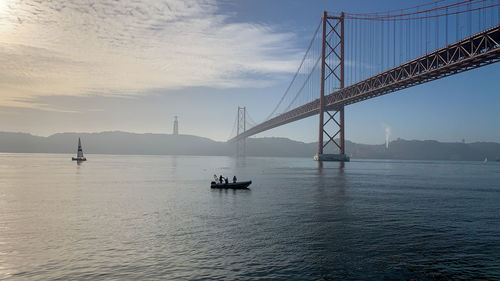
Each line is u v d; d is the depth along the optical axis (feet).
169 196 113.29
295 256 49.60
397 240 58.08
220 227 66.54
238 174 236.84
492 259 49.08
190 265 46.06
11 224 69.36
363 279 42.14
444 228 67.21
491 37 181.47
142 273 43.50
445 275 43.42
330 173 253.85
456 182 187.93
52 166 341.21
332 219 74.64
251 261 47.57
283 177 206.39
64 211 84.43
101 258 48.70
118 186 147.33
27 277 42.45
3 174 220.84
